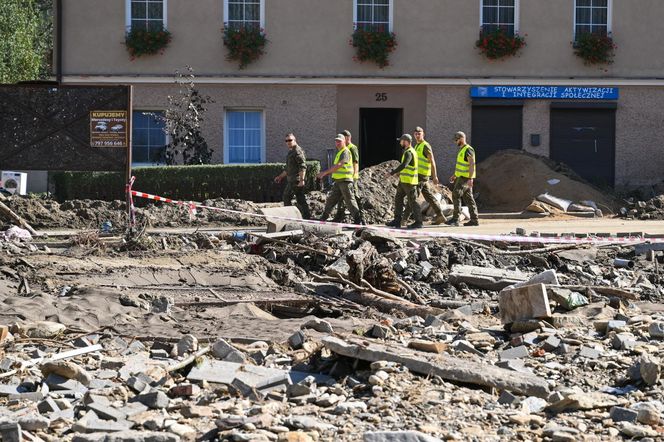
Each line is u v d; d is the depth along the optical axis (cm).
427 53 6250
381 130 6550
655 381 1708
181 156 5947
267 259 3341
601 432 1477
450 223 4653
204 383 1680
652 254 3528
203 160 5919
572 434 1449
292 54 6162
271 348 1955
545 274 2550
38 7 9531
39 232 4019
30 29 8644
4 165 3734
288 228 3659
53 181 5766
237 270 3073
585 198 5578
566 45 6341
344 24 6181
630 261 3441
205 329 2175
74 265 3022
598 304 2522
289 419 1452
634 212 5378
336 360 1789
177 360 1852
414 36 6234
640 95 6400
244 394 1631
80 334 2092
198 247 3578
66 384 1653
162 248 3481
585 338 2088
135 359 1847
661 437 1446
